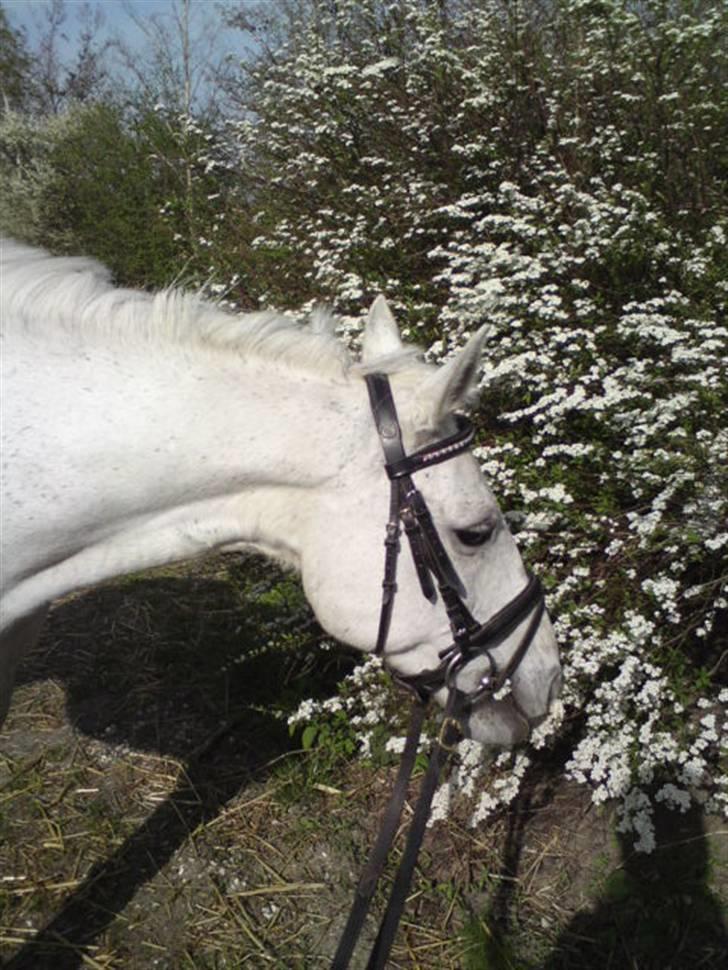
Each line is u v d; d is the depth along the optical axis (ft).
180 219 20.35
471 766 9.52
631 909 8.78
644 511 9.70
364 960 8.40
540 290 10.71
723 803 9.46
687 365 9.67
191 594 14.69
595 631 8.78
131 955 8.49
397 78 16.26
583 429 10.48
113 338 6.23
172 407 6.09
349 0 16.96
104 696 12.30
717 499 8.78
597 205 11.39
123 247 22.97
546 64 15.21
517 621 6.58
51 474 6.05
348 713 11.07
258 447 6.11
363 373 6.23
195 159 19.89
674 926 8.56
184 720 11.75
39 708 12.07
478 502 6.15
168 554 6.45
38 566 6.34
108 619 14.06
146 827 10.01
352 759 10.87
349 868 9.47
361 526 6.15
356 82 16.15
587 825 9.73
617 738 8.63
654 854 9.30
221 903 9.05
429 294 13.15
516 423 10.78
